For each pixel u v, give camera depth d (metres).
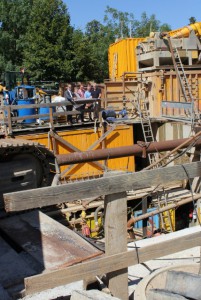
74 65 30.64
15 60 43.88
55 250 4.29
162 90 16.30
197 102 16.19
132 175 3.75
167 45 16.34
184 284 3.93
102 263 3.73
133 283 4.89
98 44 50.47
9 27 44.72
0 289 3.59
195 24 16.89
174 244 4.09
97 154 11.58
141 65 17.72
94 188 3.59
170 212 13.18
